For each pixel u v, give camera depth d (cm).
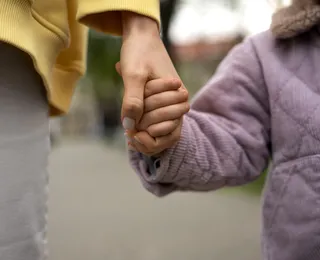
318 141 60
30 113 54
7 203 51
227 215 231
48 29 56
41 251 56
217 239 189
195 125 62
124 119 53
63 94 68
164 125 53
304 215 60
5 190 51
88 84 924
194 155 60
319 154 60
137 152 62
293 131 62
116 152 689
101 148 792
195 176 61
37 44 54
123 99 53
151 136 54
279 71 65
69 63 69
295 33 64
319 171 59
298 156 61
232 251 173
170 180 61
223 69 70
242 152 64
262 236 65
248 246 180
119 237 193
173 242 185
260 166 66
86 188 335
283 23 64
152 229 205
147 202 269
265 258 64
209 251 174
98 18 61
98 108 1080
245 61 68
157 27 58
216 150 62
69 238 191
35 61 52
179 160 59
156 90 53
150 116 54
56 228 209
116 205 264
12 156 52
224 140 63
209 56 512
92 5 58
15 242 52
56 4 57
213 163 61
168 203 263
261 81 66
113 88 813
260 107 66
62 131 1347
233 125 65
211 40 458
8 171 51
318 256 59
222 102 66
